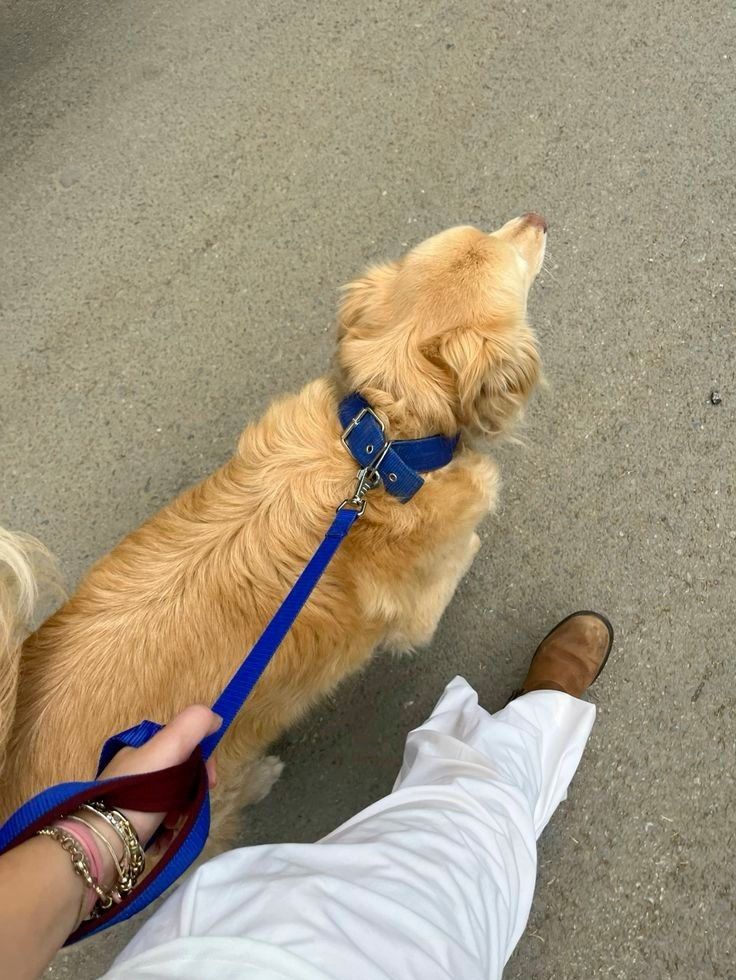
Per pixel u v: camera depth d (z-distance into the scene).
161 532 0.84
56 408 1.26
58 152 1.39
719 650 1.08
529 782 0.89
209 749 0.63
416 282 0.88
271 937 0.55
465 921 0.65
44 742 0.76
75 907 0.48
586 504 1.15
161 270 1.31
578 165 1.27
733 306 1.18
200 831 0.55
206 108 1.38
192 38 1.43
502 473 1.17
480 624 1.14
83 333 1.29
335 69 1.37
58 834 0.49
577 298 1.21
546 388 0.98
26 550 0.71
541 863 1.05
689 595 1.10
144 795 0.51
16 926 0.43
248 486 0.85
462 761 0.84
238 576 0.81
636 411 1.17
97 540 1.21
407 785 0.84
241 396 1.25
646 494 1.14
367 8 1.39
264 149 1.34
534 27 1.34
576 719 1.00
